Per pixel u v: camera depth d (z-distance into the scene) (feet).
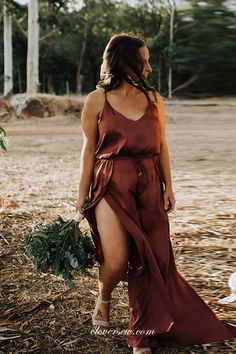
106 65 12.74
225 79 207.21
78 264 12.91
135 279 12.69
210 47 207.62
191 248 19.92
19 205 26.21
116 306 15.15
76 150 49.73
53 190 30.14
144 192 12.55
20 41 218.79
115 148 12.52
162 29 219.41
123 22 236.02
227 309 15.03
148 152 12.64
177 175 35.63
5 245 19.85
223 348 13.05
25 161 42.34
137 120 12.51
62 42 229.86
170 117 88.58
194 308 13.23
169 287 13.10
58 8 150.10
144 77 12.85
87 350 13.06
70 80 239.91
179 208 26.02
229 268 17.90
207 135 63.41
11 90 114.62
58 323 14.26
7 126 77.46
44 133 67.31
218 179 34.01
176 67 207.62
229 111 106.42
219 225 22.91
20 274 17.29
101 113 12.58
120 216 12.38
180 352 12.91
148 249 12.32
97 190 12.69
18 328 14.03
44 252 12.85
